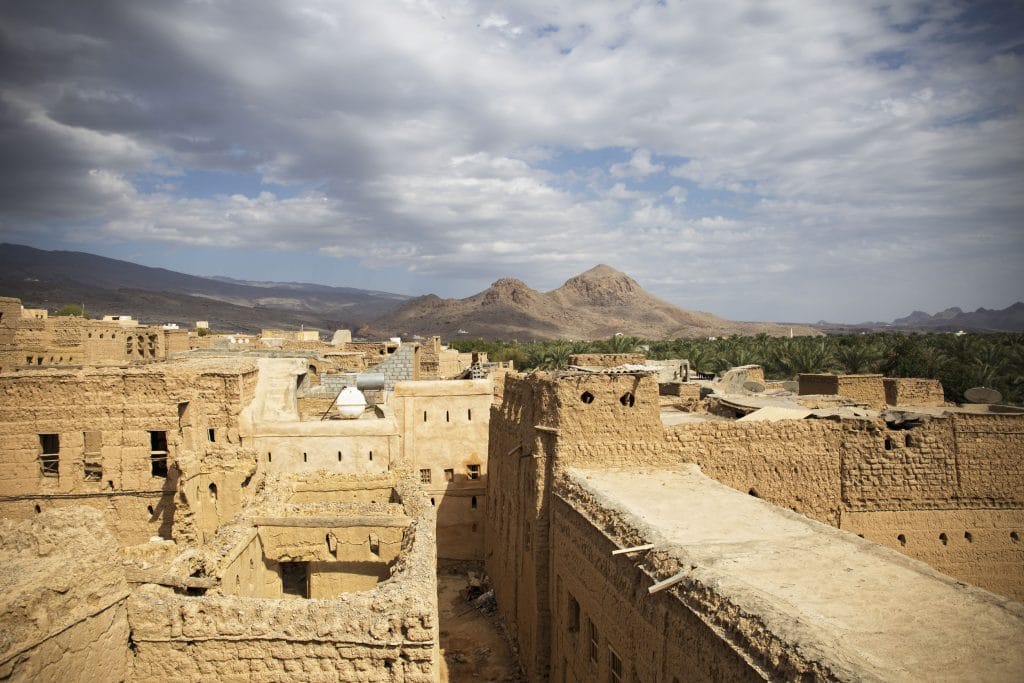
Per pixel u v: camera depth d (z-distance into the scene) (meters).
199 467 22.09
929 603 12.04
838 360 74.06
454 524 36.03
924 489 23.39
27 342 44.75
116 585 11.84
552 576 21.81
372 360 53.91
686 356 86.44
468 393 36.22
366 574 18.55
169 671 12.30
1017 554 23.56
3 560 10.70
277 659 12.38
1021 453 23.64
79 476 23.44
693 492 19.50
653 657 13.98
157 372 23.70
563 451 21.94
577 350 93.31
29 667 9.72
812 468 23.08
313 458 27.50
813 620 11.32
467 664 24.89
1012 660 10.02
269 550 18.36
